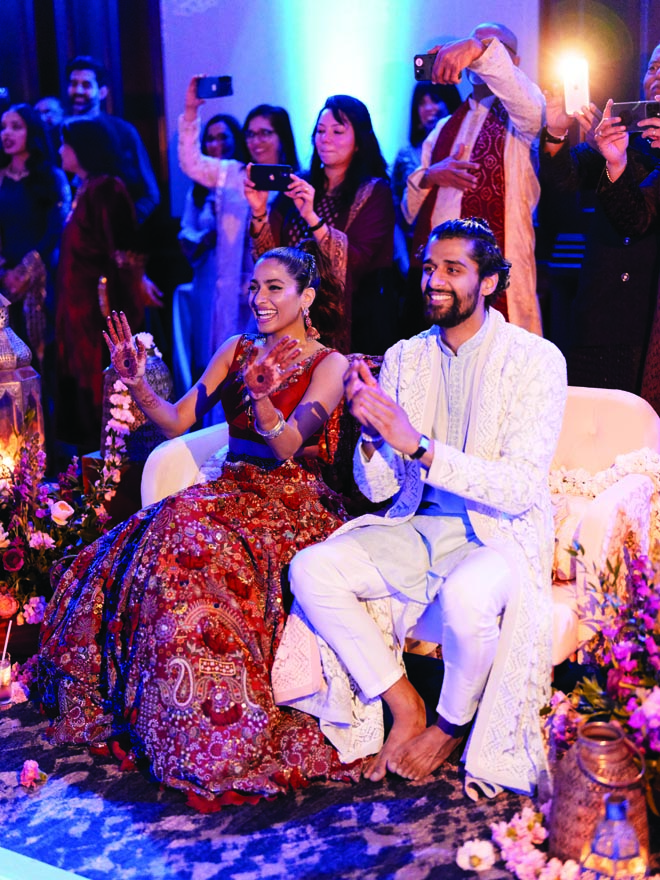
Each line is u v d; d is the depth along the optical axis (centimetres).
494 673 269
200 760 270
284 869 245
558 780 240
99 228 495
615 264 371
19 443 373
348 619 277
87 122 495
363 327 419
